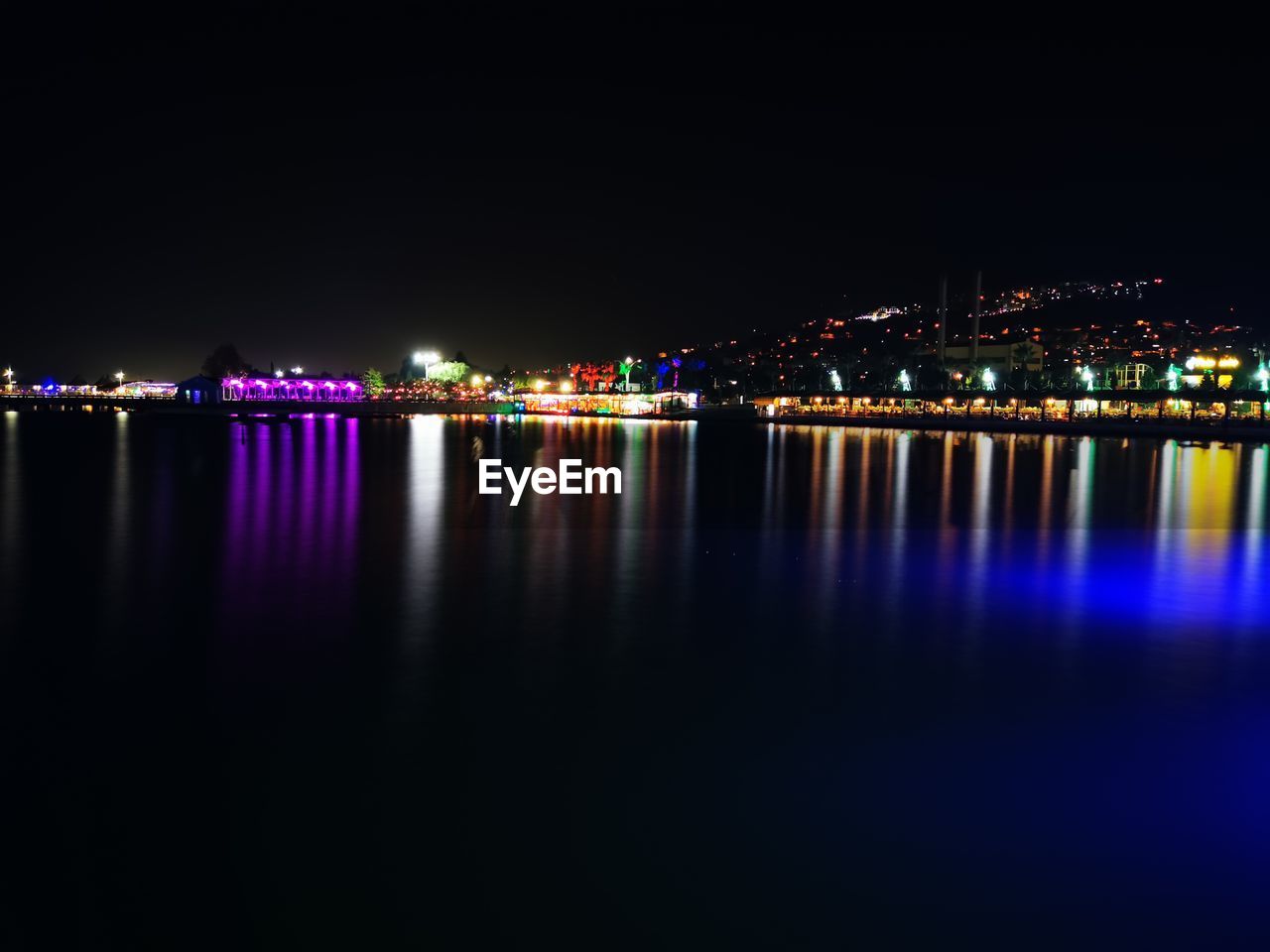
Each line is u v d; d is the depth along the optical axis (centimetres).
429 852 915
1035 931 793
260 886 860
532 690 1405
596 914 816
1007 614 1933
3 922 808
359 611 1931
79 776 1080
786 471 5747
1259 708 1327
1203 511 3794
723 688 1419
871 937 786
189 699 1352
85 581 2234
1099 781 1070
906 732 1229
